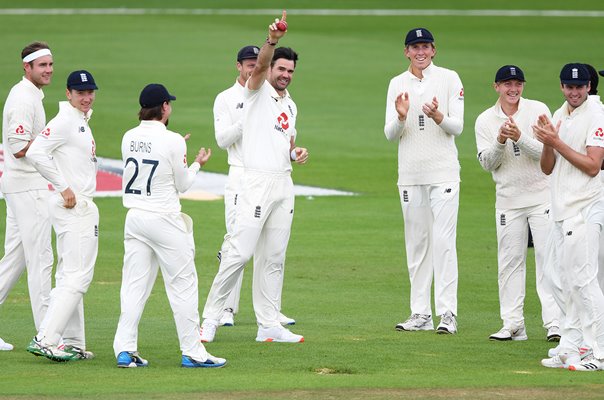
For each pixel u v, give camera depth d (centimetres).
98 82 10962
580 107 3180
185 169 3128
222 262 3569
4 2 17062
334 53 12925
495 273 4803
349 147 8394
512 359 3288
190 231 3172
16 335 3653
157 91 3123
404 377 2953
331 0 18100
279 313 3659
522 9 17175
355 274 4756
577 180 3150
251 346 3466
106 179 7169
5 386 2814
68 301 3186
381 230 5759
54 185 3178
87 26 14600
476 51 13075
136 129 3141
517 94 3688
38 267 3469
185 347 3142
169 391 2756
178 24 15000
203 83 11019
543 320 3669
